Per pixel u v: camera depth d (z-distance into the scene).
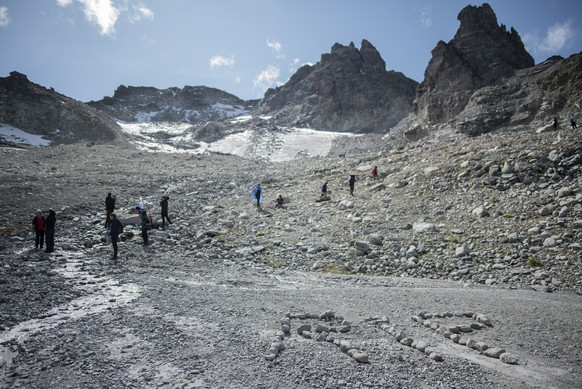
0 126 104.19
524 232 22.53
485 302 13.62
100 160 62.66
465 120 74.50
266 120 171.38
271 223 28.95
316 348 8.78
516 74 86.00
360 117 151.00
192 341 8.71
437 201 29.70
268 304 12.11
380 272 20.44
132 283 13.86
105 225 25.98
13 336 8.67
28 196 33.03
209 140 142.75
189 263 19.61
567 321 11.62
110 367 7.38
